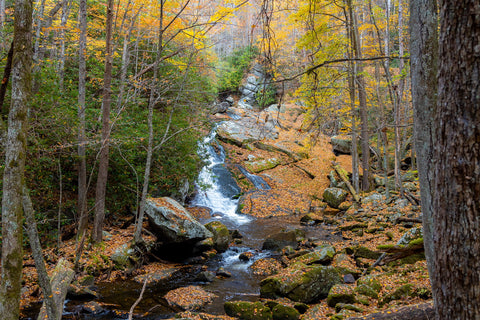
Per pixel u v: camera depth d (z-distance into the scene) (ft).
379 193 55.42
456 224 6.86
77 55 42.70
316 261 30.58
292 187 68.74
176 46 52.19
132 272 30.22
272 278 25.77
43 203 31.83
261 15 14.92
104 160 31.17
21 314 21.47
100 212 31.30
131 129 36.99
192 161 48.03
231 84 108.78
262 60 16.84
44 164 30.17
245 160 75.66
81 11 31.89
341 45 41.83
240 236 43.83
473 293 6.63
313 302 24.35
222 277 30.71
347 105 53.06
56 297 19.16
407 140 73.51
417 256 26.22
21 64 10.61
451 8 6.95
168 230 33.45
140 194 41.55
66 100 32.45
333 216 54.75
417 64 11.80
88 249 30.22
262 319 21.66
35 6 41.50
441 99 7.28
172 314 22.81
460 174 6.78
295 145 82.89
